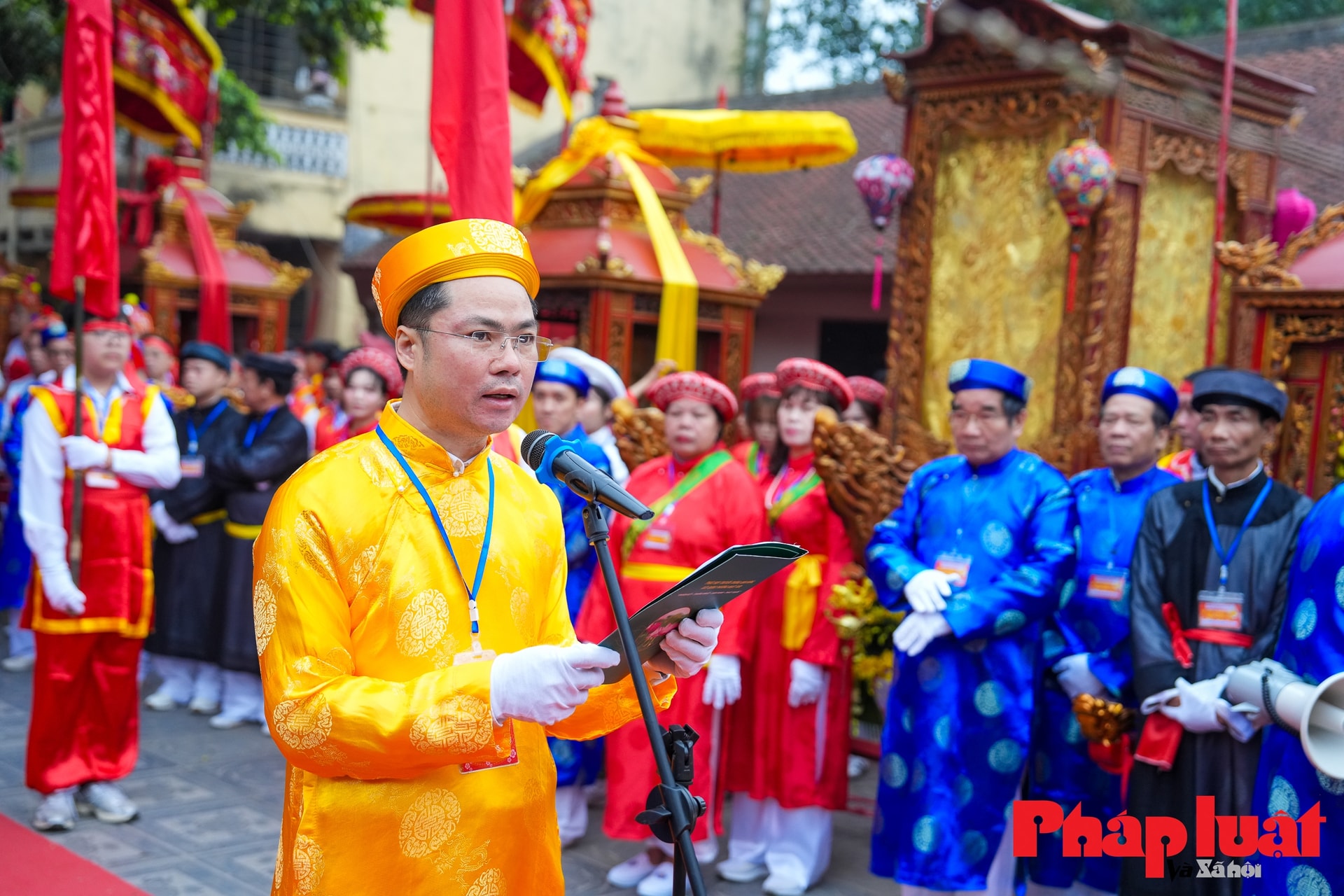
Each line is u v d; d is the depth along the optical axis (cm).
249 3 1014
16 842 411
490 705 171
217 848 423
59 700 422
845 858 449
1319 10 862
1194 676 315
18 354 934
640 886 401
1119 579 367
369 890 185
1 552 688
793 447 436
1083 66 469
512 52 640
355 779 186
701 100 1569
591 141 614
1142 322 499
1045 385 492
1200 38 838
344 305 1582
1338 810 262
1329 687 259
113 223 433
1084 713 334
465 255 187
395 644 188
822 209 1141
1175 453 497
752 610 418
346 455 194
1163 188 502
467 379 187
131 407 437
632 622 179
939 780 345
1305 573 278
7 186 1512
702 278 600
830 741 415
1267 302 425
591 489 186
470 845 188
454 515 195
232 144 1488
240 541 575
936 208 522
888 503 410
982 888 344
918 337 526
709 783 408
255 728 579
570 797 446
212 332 881
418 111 1623
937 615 339
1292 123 562
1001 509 354
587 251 576
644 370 600
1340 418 420
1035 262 494
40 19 923
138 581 436
